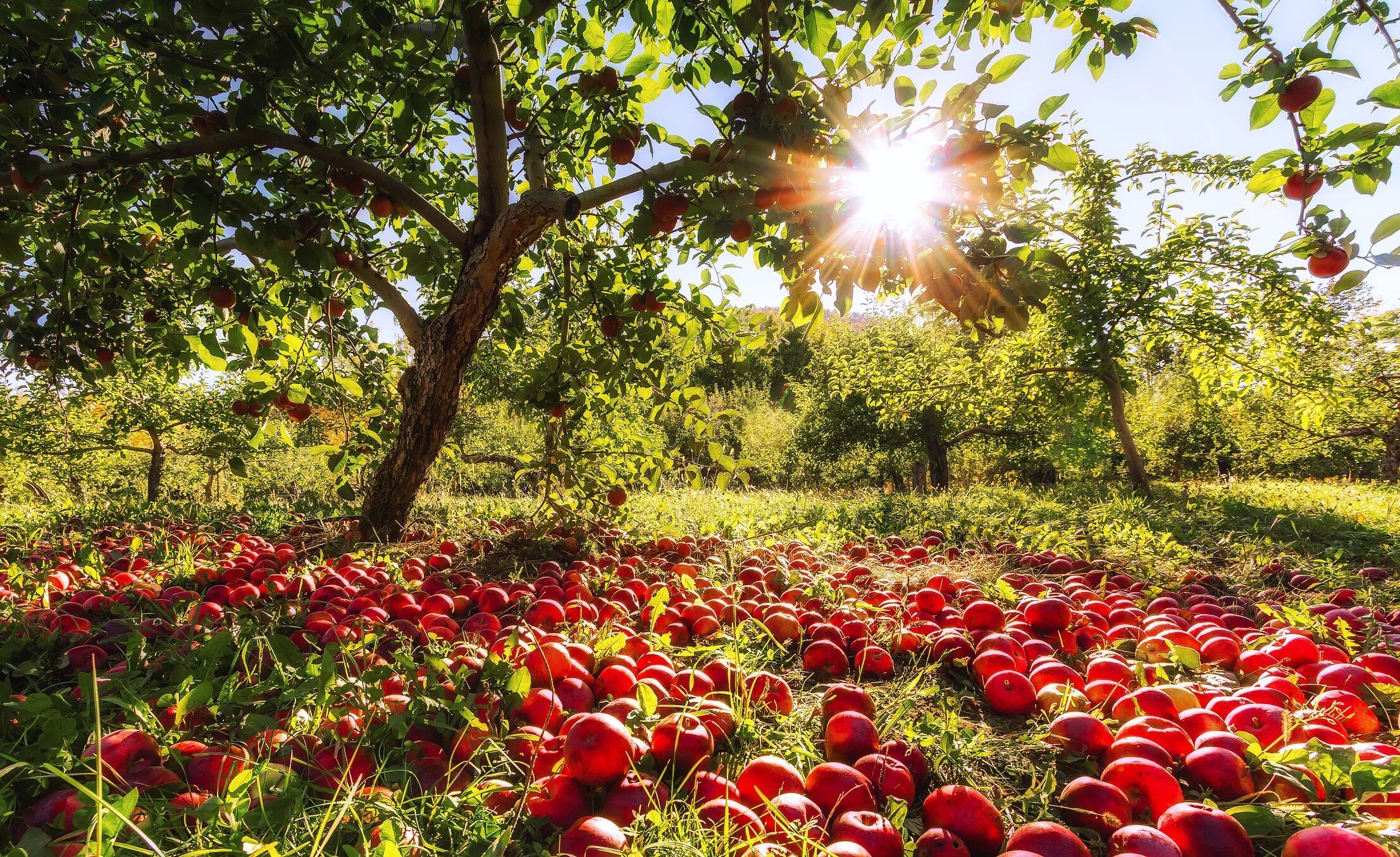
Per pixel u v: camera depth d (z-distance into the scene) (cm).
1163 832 168
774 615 336
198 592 377
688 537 595
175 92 374
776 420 2316
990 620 348
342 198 434
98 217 428
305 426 1174
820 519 799
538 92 493
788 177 266
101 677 228
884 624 361
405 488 573
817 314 309
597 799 184
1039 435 1819
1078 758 220
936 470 1895
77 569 414
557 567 468
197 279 467
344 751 182
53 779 163
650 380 518
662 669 259
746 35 260
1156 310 1165
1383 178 220
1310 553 641
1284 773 183
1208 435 2745
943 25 319
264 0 257
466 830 154
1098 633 348
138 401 1135
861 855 146
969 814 174
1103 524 760
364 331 622
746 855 144
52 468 1226
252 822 144
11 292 401
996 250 255
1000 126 262
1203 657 312
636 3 310
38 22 253
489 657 234
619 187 432
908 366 1591
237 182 422
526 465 601
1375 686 253
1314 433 2017
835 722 218
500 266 485
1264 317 1128
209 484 1159
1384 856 148
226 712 213
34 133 286
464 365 532
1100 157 1202
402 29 374
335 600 345
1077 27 316
